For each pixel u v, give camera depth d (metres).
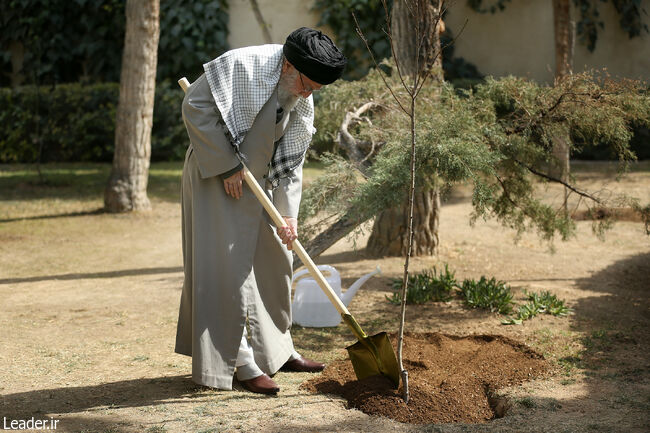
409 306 5.01
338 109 5.56
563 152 6.03
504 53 14.05
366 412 3.05
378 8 13.95
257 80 3.17
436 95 5.22
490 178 4.95
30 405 3.19
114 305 5.27
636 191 10.13
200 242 3.28
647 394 3.25
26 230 8.59
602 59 13.95
